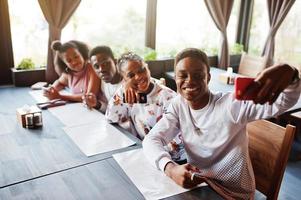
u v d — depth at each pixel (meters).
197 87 0.88
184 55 0.90
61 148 1.06
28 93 1.86
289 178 1.94
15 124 1.30
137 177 0.86
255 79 0.61
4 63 2.19
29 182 0.83
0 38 2.12
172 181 0.84
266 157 1.04
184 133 1.01
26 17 2.17
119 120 1.31
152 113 1.23
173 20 2.91
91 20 2.44
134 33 2.74
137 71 1.18
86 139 1.14
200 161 1.00
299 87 0.67
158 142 0.99
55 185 0.82
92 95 1.57
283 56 3.38
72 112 1.48
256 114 0.82
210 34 3.21
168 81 2.73
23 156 1.00
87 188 0.80
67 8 2.15
